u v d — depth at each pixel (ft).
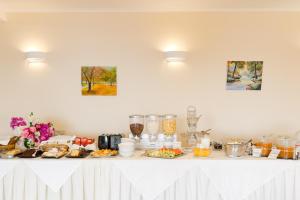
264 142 9.03
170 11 10.59
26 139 9.03
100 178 8.12
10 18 10.64
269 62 10.55
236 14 10.53
